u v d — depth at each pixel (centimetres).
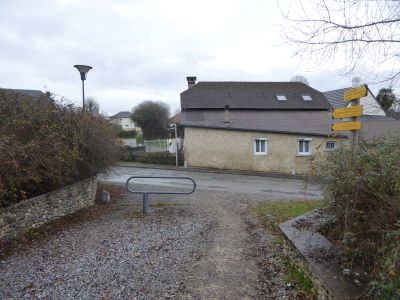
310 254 449
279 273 521
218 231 776
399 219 340
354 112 423
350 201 410
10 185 714
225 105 2631
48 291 472
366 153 429
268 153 2434
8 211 696
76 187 1019
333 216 511
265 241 695
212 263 572
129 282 499
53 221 873
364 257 397
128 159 2841
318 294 404
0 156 673
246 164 2441
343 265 396
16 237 717
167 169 2398
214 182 1797
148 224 848
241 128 2411
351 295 336
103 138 1180
